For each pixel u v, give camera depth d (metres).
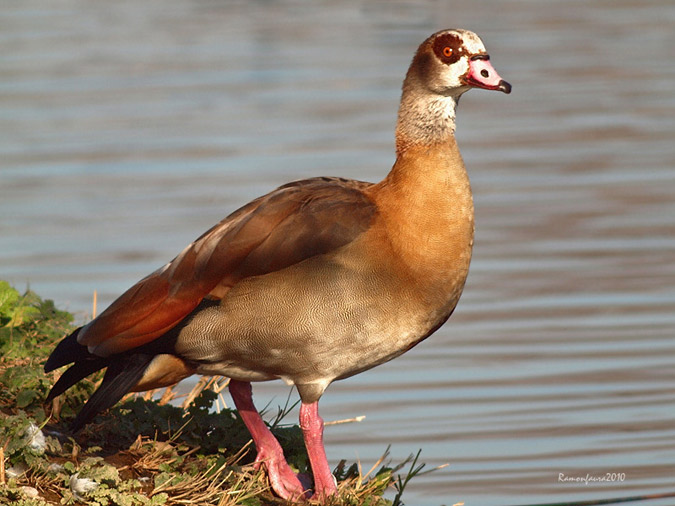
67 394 8.33
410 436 11.70
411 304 7.73
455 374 13.31
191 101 26.03
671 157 21.66
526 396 12.68
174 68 29.09
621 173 20.80
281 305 7.56
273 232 7.59
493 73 8.00
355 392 12.85
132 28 34.12
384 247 7.67
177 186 20.12
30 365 8.33
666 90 26.70
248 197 19.56
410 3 38.47
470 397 12.66
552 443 11.56
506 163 21.50
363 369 7.90
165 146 22.53
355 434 11.73
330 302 7.57
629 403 12.51
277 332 7.57
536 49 31.39
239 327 7.60
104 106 25.50
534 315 15.00
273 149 22.19
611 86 27.22
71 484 7.06
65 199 19.36
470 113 25.41
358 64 29.67
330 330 7.59
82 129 23.62
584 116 24.70
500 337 14.35
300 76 28.39
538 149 22.36
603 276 16.22
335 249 7.62
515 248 17.34
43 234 17.75
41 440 7.43
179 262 7.67
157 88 27.08
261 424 8.05
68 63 29.34
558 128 23.81
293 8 38.09
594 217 18.59
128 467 7.62
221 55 30.77
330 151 21.97
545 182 20.41
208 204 19.19
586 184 20.27
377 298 7.64
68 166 21.27
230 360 7.74
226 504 7.25
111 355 7.66
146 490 7.36
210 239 7.68
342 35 33.50
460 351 13.98
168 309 7.57
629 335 14.34
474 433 11.74
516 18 35.94
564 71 28.88
